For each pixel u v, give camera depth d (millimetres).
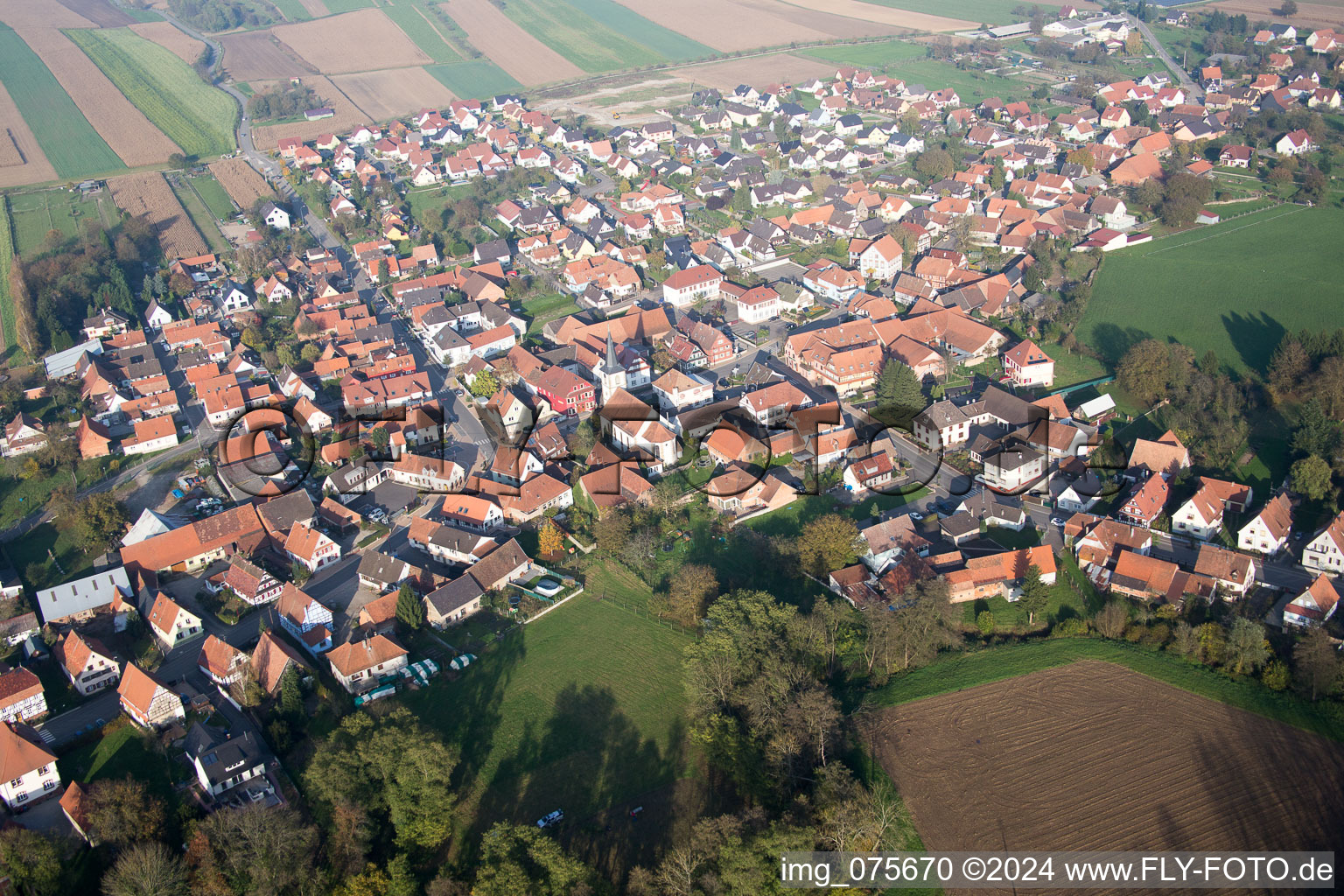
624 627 132250
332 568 146875
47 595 136000
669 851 97188
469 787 109250
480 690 122688
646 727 115875
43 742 116000
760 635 115938
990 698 114125
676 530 150125
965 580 131875
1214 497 145000
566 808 106000
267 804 106188
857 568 136750
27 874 95938
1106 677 116625
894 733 109500
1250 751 105250
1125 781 102312
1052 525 147375
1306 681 110938
